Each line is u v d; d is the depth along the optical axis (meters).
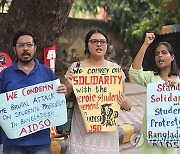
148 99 3.90
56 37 5.80
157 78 3.97
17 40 3.57
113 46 18.69
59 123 3.73
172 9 15.34
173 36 16.64
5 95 3.57
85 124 3.73
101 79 3.79
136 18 18.55
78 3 18.92
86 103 3.77
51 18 5.59
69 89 3.79
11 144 3.65
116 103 3.81
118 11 18.39
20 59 3.59
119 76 3.81
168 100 3.87
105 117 3.79
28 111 3.64
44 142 3.71
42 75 3.71
